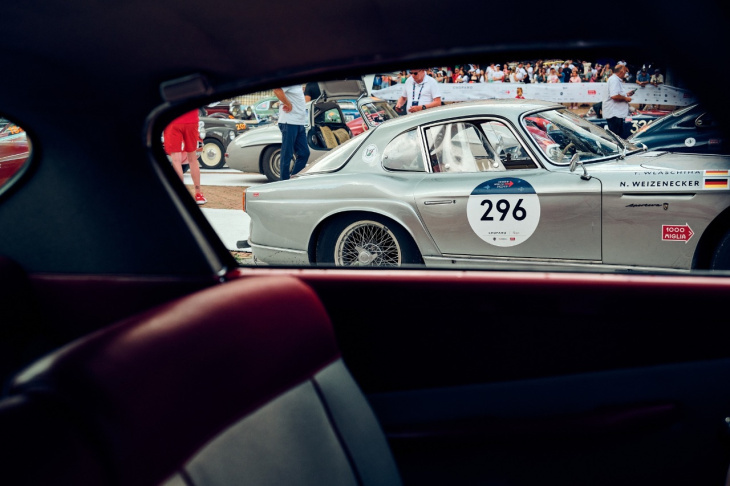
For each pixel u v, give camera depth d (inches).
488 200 126.5
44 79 63.7
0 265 66.9
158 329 39.3
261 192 150.4
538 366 68.5
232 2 51.6
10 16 56.4
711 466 63.9
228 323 42.7
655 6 36.6
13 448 29.4
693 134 122.2
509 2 44.9
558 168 124.3
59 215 70.7
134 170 70.0
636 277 65.9
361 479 45.8
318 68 58.1
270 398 43.0
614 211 116.9
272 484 40.0
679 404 64.6
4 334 65.3
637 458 64.9
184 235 73.0
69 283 70.9
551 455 65.9
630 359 66.1
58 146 68.6
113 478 32.0
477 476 65.6
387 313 71.3
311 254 146.3
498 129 130.6
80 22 56.9
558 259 124.1
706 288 63.6
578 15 43.2
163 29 56.7
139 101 65.1
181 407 37.0
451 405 70.4
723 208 109.3
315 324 48.6
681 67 36.8
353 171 143.6
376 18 50.4
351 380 49.9
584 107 138.9
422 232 134.6
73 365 34.5
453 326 70.0
